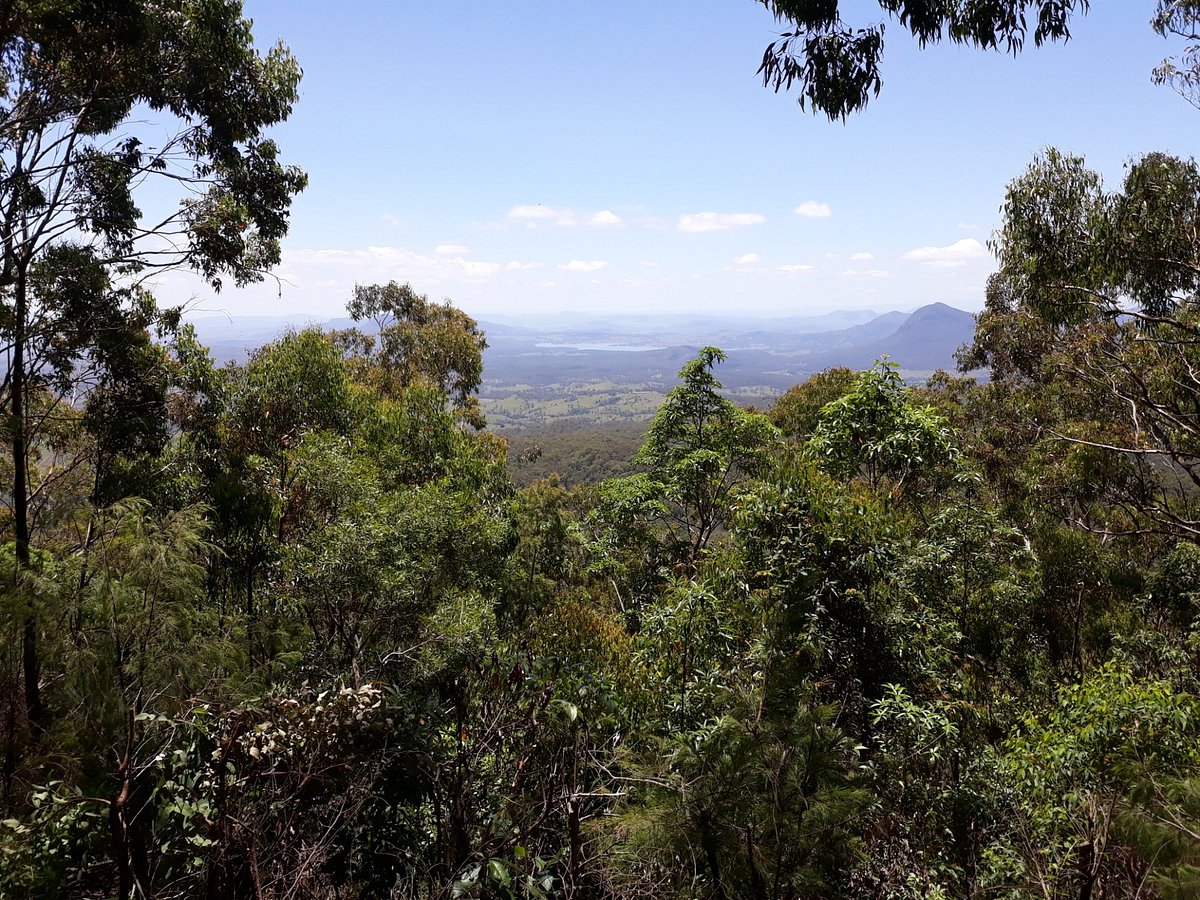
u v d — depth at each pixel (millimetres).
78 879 3023
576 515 21000
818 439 7938
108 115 9062
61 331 9195
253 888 2703
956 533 7145
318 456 8875
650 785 3432
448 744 3654
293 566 7254
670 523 11188
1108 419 13211
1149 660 7977
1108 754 4637
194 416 12188
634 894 3145
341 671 5637
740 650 5586
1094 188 10203
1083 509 13203
